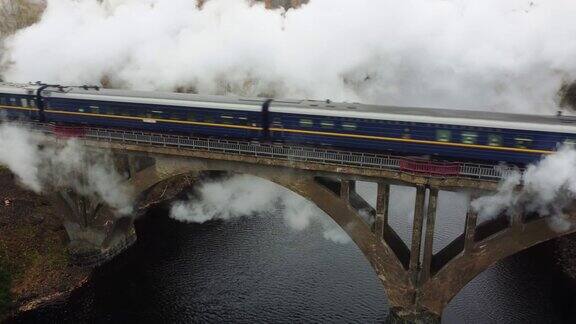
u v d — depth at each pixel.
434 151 23.41
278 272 31.98
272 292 30.03
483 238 23.38
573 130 21.06
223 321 27.70
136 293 30.36
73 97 29.66
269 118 26.08
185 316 28.20
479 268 23.22
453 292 23.97
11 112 31.64
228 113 26.62
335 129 24.83
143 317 28.28
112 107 29.02
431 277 23.98
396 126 23.59
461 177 21.95
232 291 30.23
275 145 24.83
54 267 31.78
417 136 23.41
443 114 23.52
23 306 29.28
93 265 32.97
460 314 27.80
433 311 24.66
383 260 24.77
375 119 23.81
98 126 30.22
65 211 31.91
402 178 22.67
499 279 31.36
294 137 25.97
